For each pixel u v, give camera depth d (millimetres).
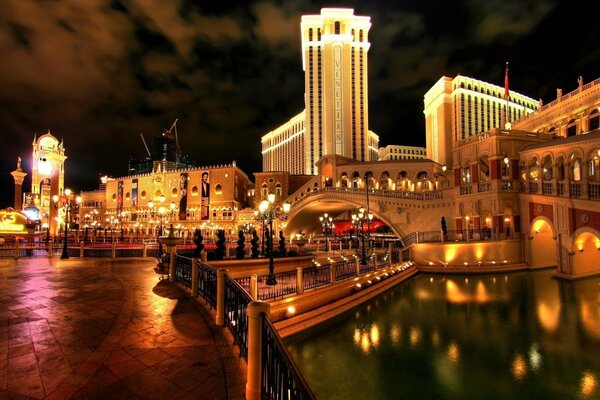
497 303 16875
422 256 27859
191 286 10109
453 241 27047
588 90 37812
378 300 17625
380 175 48312
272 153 152500
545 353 10938
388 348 11469
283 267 18703
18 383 4285
